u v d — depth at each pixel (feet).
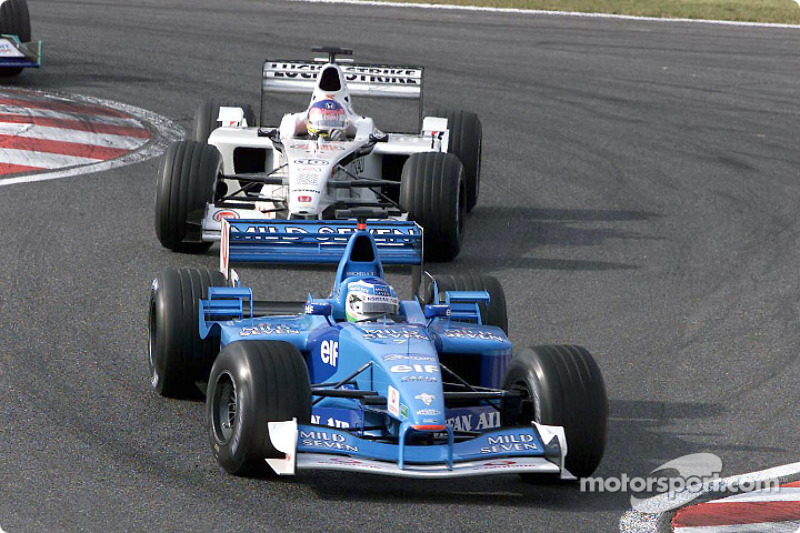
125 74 261.24
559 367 83.71
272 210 145.07
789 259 163.84
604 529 78.33
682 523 79.82
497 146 228.02
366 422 85.46
